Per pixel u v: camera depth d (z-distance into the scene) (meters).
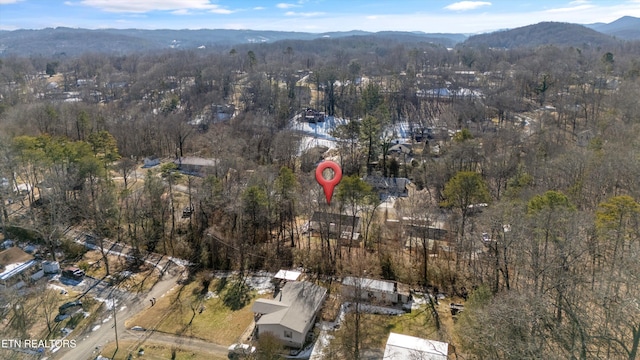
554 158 70.94
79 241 63.19
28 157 64.50
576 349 29.41
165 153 104.00
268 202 59.31
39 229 60.31
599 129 86.62
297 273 53.53
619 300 30.52
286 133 99.44
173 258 60.56
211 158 92.25
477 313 32.62
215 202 64.75
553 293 38.84
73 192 69.81
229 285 53.75
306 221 69.44
